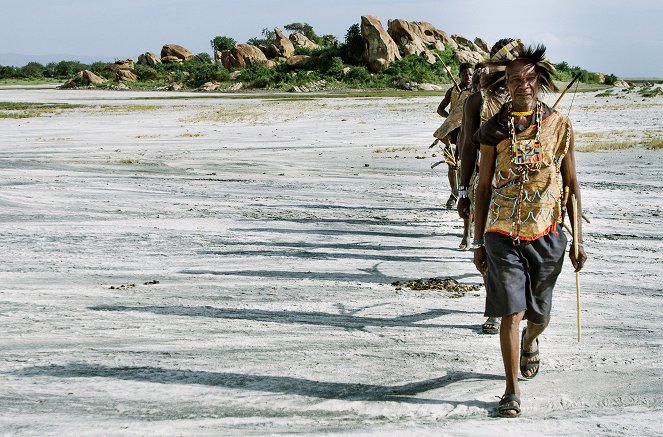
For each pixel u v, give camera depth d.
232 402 4.48
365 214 12.17
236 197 13.91
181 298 7.07
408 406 4.45
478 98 5.82
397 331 6.07
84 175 16.75
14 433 3.96
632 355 5.49
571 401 4.58
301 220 11.55
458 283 7.74
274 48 112.50
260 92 82.31
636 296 7.30
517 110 4.50
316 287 7.54
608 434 4.08
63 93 82.81
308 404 4.46
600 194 14.19
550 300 4.61
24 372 4.98
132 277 7.94
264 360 5.29
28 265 8.43
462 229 10.93
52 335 5.86
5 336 5.83
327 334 5.96
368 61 89.38
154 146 25.34
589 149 21.59
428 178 16.98
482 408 4.46
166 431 4.03
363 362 5.27
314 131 31.05
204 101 60.66
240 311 6.64
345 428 4.11
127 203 12.96
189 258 8.87
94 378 4.86
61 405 4.39
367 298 7.12
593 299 7.18
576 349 5.62
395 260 8.82
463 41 112.62
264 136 29.05
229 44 124.12
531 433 4.09
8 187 14.41
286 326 6.18
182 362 5.21
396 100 55.25
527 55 4.53
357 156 21.70
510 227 4.45
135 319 6.34
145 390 4.65
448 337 5.92
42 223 11.01
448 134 8.97
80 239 9.91
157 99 66.44
